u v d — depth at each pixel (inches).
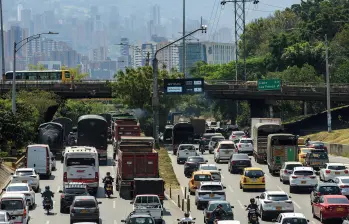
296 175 5580.7
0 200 4286.4
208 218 4281.5
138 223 3799.2
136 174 5531.5
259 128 7544.3
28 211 4596.5
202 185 5059.1
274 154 6609.3
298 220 3718.0
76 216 4281.5
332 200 4311.0
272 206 4448.8
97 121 7544.3
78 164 5526.6
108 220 4569.4
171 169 7032.5
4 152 7642.7
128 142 6382.9
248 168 5812.0
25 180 5669.3
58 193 5698.8
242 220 4527.6
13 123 7795.3
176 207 5123.0
